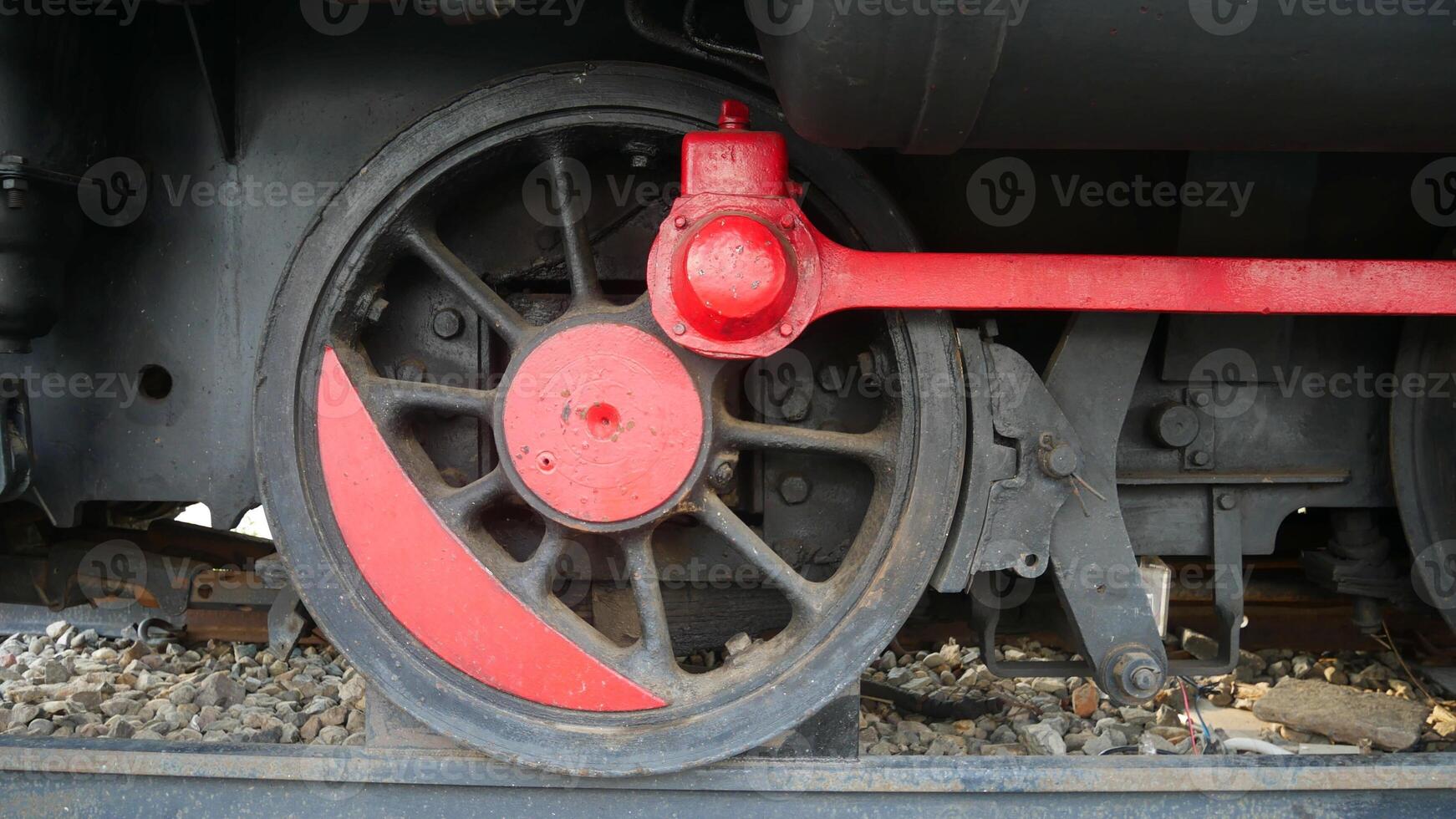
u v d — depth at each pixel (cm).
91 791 174
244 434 183
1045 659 281
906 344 166
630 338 160
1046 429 168
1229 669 194
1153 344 193
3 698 251
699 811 172
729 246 145
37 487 189
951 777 170
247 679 263
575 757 166
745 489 197
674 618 207
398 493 166
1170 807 172
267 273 181
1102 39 122
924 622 280
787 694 167
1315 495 201
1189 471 195
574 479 161
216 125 176
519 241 184
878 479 177
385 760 172
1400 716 230
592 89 164
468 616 166
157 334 184
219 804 173
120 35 180
